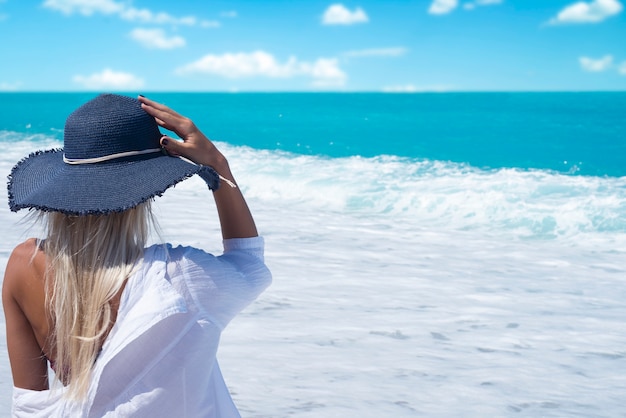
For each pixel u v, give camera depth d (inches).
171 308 48.8
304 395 138.4
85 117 50.6
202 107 1998.0
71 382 49.0
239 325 184.2
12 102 2610.7
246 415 128.4
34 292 50.8
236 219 55.6
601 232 326.0
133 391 49.8
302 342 171.0
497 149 683.4
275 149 695.7
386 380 147.9
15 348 51.9
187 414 51.4
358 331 181.0
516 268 261.9
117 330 48.8
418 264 264.8
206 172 50.9
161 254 51.1
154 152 52.0
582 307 209.9
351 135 879.7
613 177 472.1
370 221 360.2
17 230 289.6
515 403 137.6
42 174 52.6
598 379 151.6
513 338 179.2
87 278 48.8
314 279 237.0
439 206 385.4
